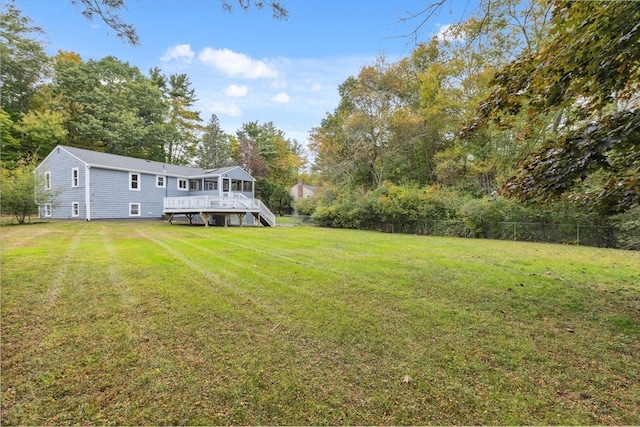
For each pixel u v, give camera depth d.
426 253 8.16
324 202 20.73
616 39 2.86
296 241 10.35
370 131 20.06
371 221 18.16
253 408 1.94
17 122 20.42
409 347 2.77
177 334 2.96
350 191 20.42
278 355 2.60
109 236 10.22
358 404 1.99
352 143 20.69
